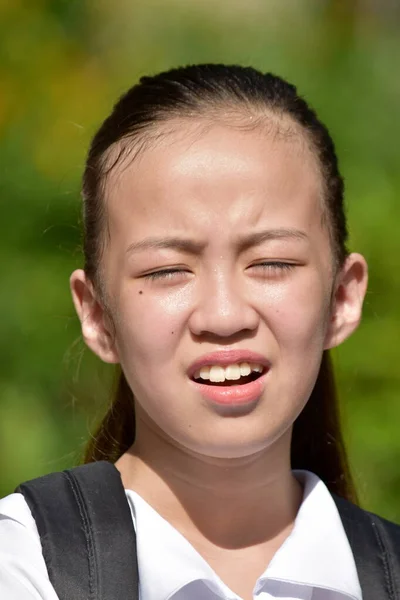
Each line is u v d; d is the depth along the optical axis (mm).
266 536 4348
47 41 9461
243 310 4008
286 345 4094
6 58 9344
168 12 9758
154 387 4105
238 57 9570
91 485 4223
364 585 4297
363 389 8469
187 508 4289
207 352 4020
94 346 4496
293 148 4293
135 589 3959
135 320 4125
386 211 8617
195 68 4582
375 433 8328
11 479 8281
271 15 9891
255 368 4066
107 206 4336
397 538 4500
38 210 8711
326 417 4992
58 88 9289
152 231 4102
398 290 8539
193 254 4066
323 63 9609
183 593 4059
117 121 4430
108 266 4320
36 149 8969
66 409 8422
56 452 8320
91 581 3918
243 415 4039
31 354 8500
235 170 4105
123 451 4848
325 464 5023
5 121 9117
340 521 4441
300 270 4164
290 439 4602
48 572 3920
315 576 4227
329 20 9961
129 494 4258
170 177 4105
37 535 4012
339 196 4605
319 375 4965
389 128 9164
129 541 4066
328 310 4324
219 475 4238
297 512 4477
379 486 8305
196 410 4051
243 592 4195
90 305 4527
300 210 4215
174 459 4289
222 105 4328
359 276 4648
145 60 9539
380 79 9492
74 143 8984
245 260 4082
